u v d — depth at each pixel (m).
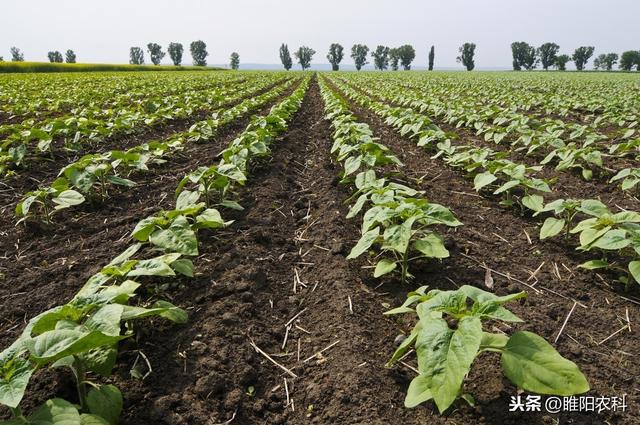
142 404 2.88
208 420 2.78
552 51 112.06
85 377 3.04
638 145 8.48
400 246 3.70
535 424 2.64
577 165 7.81
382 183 5.41
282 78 44.62
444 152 9.11
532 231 5.42
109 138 10.81
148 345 3.42
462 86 28.75
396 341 3.40
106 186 7.16
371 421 2.68
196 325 3.65
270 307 4.03
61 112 14.37
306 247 5.18
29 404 2.83
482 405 2.78
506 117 12.11
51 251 5.16
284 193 6.91
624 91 24.69
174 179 7.73
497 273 4.45
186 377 3.10
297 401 2.98
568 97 19.12
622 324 3.63
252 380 3.16
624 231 3.71
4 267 4.80
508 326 3.57
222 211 6.09
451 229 5.46
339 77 47.38
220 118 12.88
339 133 9.18
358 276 4.40
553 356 2.36
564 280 4.31
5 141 8.28
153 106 14.47
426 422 2.69
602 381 2.99
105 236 5.50
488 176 5.94
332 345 3.42
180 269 3.97
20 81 25.77
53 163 8.64
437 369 2.17
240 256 4.73
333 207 6.19
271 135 9.20
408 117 11.20
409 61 122.44
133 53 133.88
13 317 3.86
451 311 2.61
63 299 4.10
